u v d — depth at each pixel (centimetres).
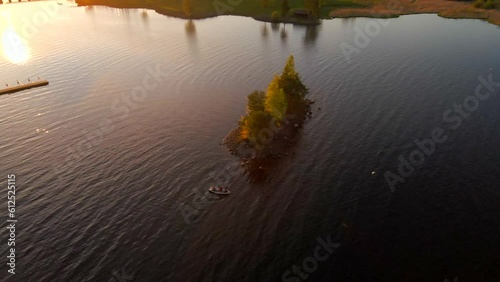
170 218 6412
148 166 7925
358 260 5444
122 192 7125
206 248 5772
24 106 11106
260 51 15388
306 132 9025
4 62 15075
